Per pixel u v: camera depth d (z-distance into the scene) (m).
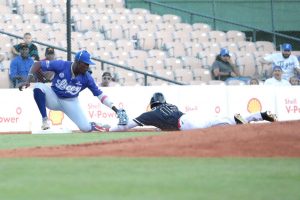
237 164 19.64
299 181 16.83
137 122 34.19
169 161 20.23
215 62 51.22
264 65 55.31
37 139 31.28
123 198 14.32
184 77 50.56
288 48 50.44
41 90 33.78
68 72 33.25
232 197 14.57
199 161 20.22
